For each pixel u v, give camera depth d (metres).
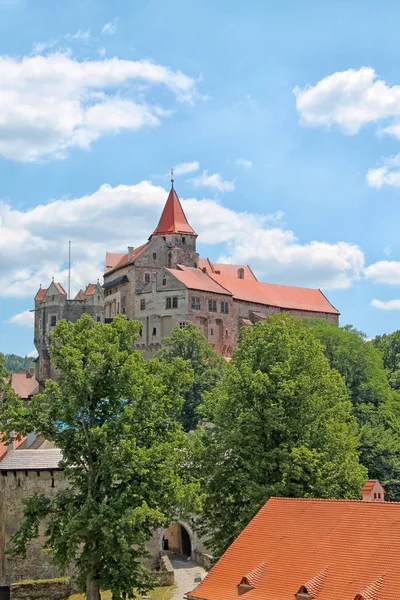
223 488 74.44
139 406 69.50
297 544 53.66
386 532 50.44
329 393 79.50
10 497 90.88
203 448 75.94
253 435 73.38
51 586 84.06
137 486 67.31
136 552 66.25
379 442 119.38
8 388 73.44
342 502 54.66
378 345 184.75
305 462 70.69
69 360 69.50
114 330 73.94
